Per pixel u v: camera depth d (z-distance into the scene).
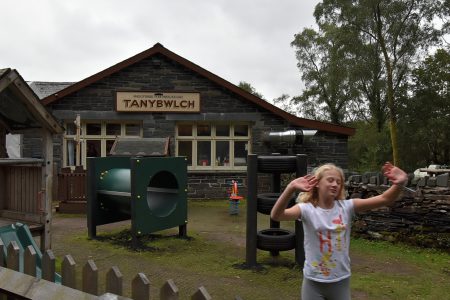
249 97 13.97
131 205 7.11
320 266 2.97
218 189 14.17
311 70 32.34
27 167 6.13
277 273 5.86
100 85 13.72
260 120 14.10
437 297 5.11
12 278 2.81
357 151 28.77
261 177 14.02
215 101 14.00
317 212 3.00
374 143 26.25
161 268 6.07
